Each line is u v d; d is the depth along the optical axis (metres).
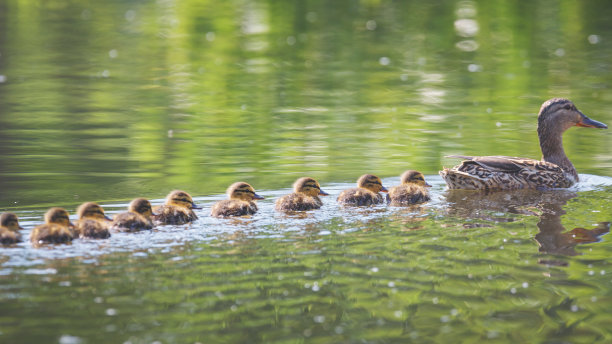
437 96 24.80
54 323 7.44
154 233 10.45
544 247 9.81
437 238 10.21
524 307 8.01
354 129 19.80
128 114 21.83
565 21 39.81
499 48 34.47
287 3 47.38
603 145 18.31
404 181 13.88
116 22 42.62
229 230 10.66
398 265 9.11
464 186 14.01
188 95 25.06
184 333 7.33
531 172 14.17
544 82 26.77
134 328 7.39
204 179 14.59
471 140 18.44
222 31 39.88
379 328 7.56
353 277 8.71
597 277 8.76
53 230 9.91
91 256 9.32
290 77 28.69
